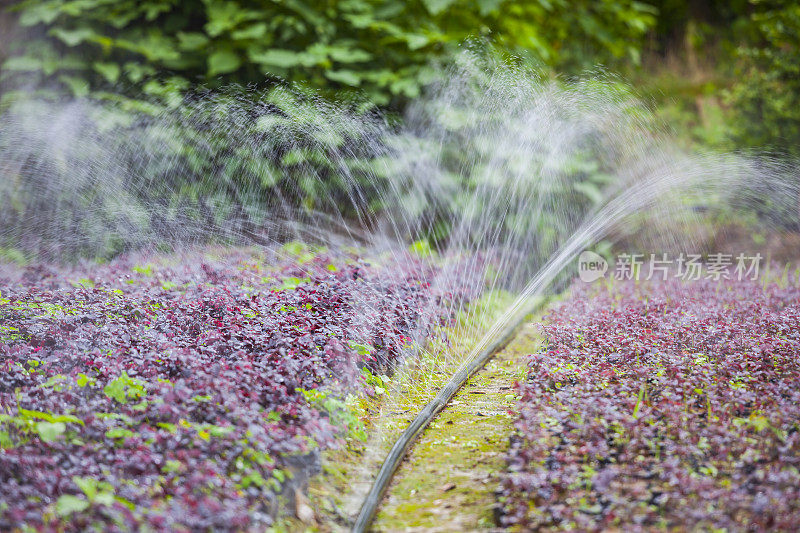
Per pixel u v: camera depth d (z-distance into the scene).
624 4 11.52
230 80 9.43
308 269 6.72
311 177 8.58
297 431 3.65
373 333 5.16
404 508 3.55
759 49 12.50
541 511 3.31
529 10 10.20
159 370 4.03
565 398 4.23
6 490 2.91
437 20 9.91
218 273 6.38
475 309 7.08
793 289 7.15
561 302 7.16
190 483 3.05
